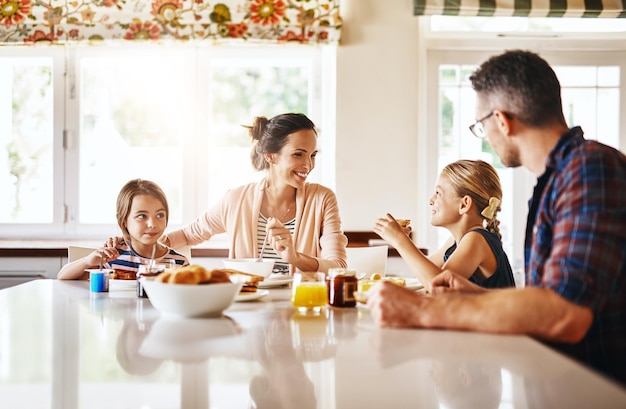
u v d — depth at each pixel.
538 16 3.51
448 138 3.73
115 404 0.77
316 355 1.02
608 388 0.83
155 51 3.68
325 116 3.73
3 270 3.22
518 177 3.72
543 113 1.32
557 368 0.93
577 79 3.74
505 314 1.16
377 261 2.63
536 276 1.32
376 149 3.58
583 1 3.50
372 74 3.56
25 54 3.65
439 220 2.13
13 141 3.71
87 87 3.71
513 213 3.72
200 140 3.70
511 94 1.33
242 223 2.43
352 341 1.12
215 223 2.49
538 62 1.34
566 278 1.12
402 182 3.58
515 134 1.36
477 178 2.06
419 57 3.60
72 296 1.76
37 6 3.48
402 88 3.57
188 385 0.85
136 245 2.27
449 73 3.72
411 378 0.88
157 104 3.73
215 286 1.35
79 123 3.69
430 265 1.85
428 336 1.16
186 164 3.70
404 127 3.58
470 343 1.10
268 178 2.48
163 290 1.35
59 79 3.67
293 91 3.77
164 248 2.34
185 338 1.16
